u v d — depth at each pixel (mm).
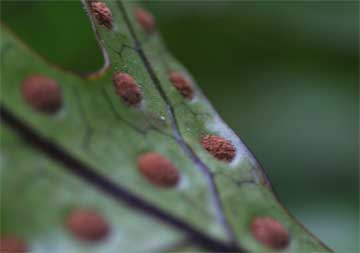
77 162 68
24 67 69
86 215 66
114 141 71
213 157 76
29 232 64
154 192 70
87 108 71
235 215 73
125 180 69
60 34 111
